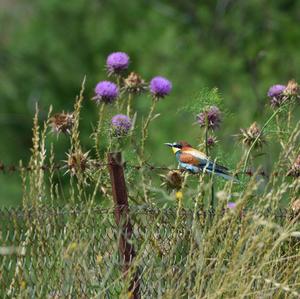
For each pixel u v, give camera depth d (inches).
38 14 1721.2
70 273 347.3
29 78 1689.2
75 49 1696.6
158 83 445.4
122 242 362.9
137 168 394.9
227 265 358.0
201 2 1625.2
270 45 1444.4
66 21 1705.2
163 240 370.0
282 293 364.8
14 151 1646.2
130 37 1577.3
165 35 1508.4
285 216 385.1
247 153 400.5
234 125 1002.7
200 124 434.9
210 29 1557.6
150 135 1213.7
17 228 353.7
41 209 357.7
